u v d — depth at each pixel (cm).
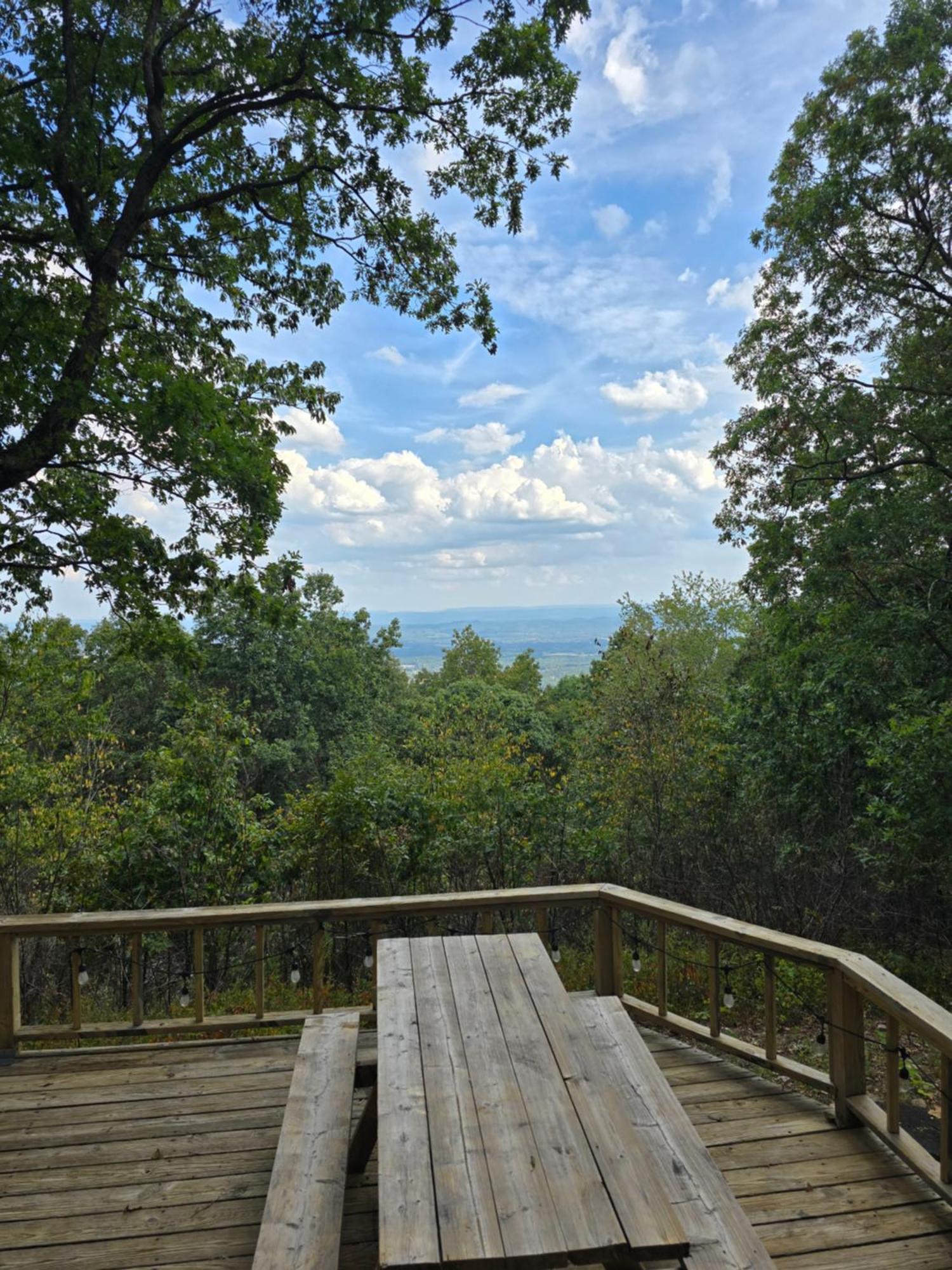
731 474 1459
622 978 398
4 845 883
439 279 912
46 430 710
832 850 887
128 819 809
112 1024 367
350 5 725
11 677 1023
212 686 2303
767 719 1061
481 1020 238
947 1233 238
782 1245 232
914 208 1196
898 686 1052
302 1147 219
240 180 891
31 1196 257
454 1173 168
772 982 328
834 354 1309
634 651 1146
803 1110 310
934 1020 248
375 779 824
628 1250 148
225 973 748
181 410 707
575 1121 187
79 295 723
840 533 1141
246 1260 229
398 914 378
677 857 903
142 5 766
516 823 873
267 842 796
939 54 1130
